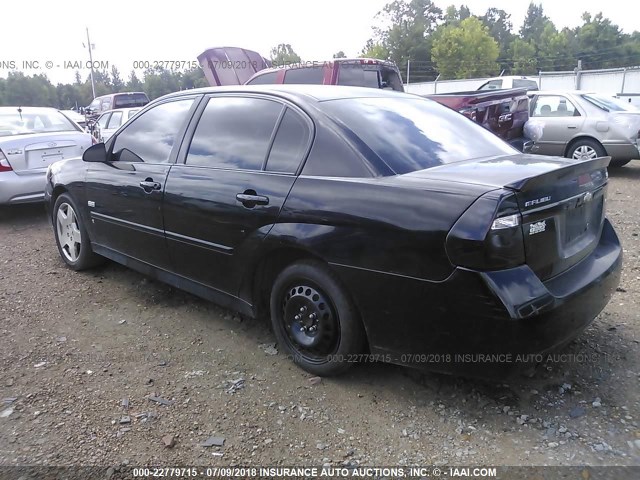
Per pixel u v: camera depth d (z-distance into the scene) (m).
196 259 3.71
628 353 3.35
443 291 2.51
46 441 2.65
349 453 2.55
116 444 2.63
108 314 4.16
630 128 9.19
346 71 9.59
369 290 2.76
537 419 2.75
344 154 2.99
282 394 3.04
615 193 8.32
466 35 61.28
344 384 3.12
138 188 4.04
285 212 3.06
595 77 26.45
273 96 3.49
